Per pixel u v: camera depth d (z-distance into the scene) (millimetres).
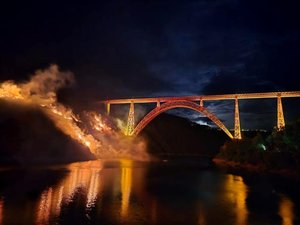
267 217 29047
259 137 85000
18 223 24625
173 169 74000
